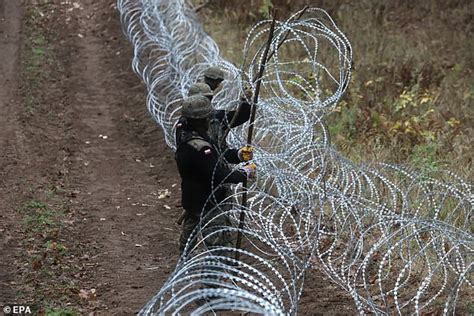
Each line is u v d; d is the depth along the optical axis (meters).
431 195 13.61
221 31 28.95
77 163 20.00
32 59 30.02
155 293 12.68
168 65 22.20
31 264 13.66
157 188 18.41
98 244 14.89
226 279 12.23
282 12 30.39
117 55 30.05
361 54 27.19
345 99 22.55
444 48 28.47
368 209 12.68
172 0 25.64
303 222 14.23
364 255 13.24
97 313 11.88
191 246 12.05
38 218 15.82
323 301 12.11
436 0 32.50
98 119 23.92
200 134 11.77
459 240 10.82
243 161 11.96
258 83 12.04
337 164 14.37
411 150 18.69
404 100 21.72
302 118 14.50
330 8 31.19
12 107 24.64
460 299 11.63
